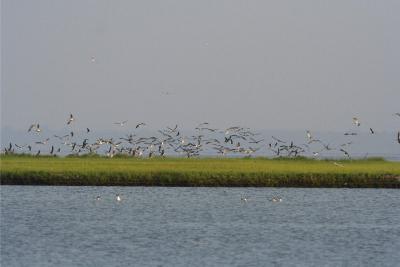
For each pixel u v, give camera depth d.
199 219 67.25
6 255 51.72
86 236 58.69
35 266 48.75
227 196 79.56
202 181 83.88
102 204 74.12
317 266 49.78
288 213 70.62
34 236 58.50
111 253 52.75
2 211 69.50
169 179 83.69
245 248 54.88
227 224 64.88
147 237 58.53
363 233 61.22
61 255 51.91
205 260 50.94
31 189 81.62
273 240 57.91
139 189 83.12
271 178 83.88
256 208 73.06
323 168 90.31
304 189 84.12
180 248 54.59
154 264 49.69
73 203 74.06
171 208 72.44
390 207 74.06
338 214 70.19
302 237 59.31
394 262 51.19
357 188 83.94
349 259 51.81
